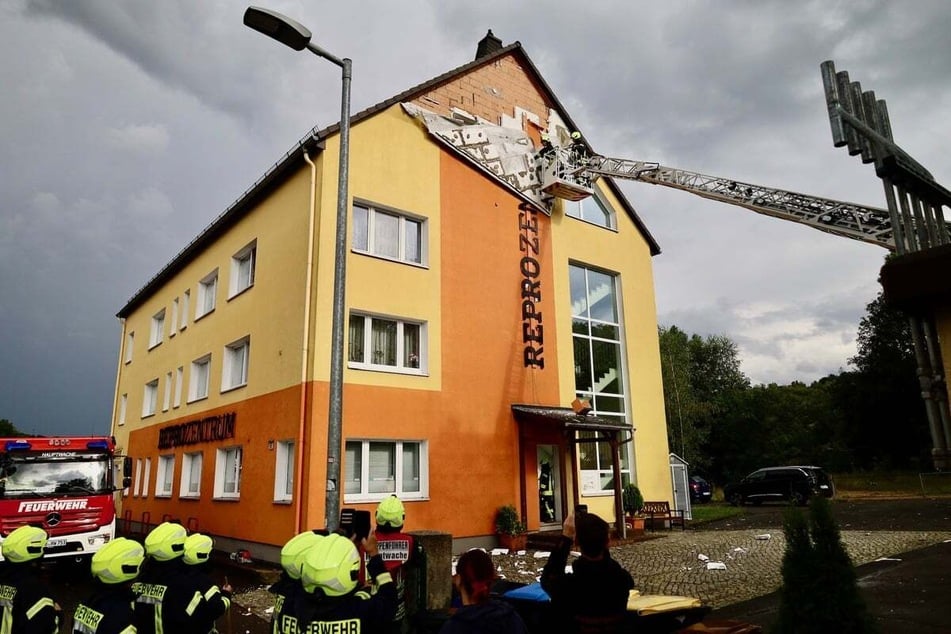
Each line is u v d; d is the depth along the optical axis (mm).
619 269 19984
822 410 50781
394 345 14219
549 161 17812
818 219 12562
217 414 16438
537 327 16844
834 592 4293
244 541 13859
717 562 11438
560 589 3869
